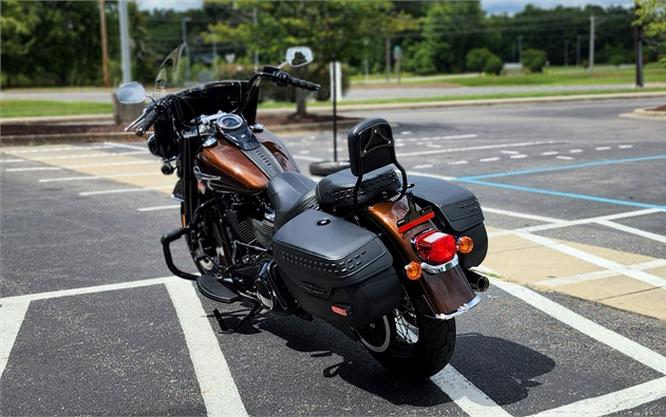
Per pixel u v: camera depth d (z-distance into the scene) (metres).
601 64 122.25
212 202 5.55
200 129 5.50
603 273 6.53
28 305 6.02
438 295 3.96
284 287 4.62
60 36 62.06
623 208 9.22
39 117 26.81
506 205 9.59
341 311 4.02
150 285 6.53
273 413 4.14
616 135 17.67
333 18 22.20
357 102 34.53
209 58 102.25
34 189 11.52
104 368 4.78
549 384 4.41
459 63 121.62
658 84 49.44
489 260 6.98
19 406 4.26
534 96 36.34
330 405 4.22
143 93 5.56
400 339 4.43
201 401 4.30
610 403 4.15
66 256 7.50
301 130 21.73
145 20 72.75
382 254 4.00
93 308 5.94
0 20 24.92
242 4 22.28
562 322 5.41
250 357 4.93
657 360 4.72
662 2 23.58
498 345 5.02
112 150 17.00
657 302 5.78
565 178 11.61
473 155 14.80
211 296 5.27
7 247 7.88
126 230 8.63
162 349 5.09
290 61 5.75
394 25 22.97
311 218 4.36
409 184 4.56
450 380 4.50
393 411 4.13
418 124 22.53
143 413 4.16
